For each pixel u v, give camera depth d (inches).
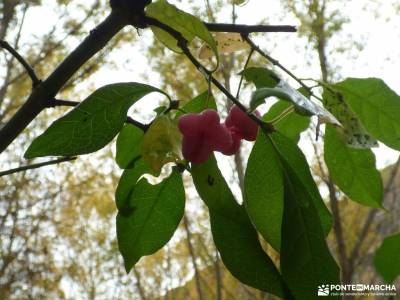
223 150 5.8
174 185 6.7
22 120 5.7
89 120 5.6
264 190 6.3
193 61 5.8
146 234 6.8
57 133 5.5
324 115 4.7
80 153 5.6
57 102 5.8
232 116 6.2
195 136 5.7
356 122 5.8
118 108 5.7
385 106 6.8
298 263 5.6
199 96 6.7
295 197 5.8
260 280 6.2
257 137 6.2
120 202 6.7
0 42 5.5
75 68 5.8
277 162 6.2
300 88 6.6
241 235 6.3
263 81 6.4
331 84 6.8
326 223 6.4
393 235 6.9
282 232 5.8
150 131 5.6
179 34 5.9
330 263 5.6
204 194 6.3
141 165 6.7
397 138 6.9
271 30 6.4
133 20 5.9
